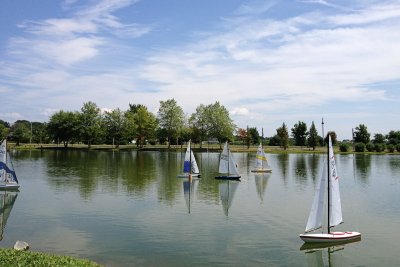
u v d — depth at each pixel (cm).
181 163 10850
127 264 2778
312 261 2888
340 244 3294
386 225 3912
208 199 5338
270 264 2820
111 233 3553
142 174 8169
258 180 7488
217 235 3516
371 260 2925
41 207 4694
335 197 3384
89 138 17250
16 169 8944
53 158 12419
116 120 17662
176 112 17250
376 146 17600
